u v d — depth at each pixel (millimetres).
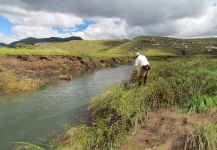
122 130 6289
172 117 6363
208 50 99500
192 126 5441
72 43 159500
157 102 7570
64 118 9984
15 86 16078
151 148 5266
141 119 6734
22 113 10867
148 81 10070
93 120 9016
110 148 5609
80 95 14602
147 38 167500
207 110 6246
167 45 128000
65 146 6324
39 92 15695
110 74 27453
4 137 8148
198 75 9102
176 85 8188
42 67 28141
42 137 8031
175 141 5172
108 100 9102
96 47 150250
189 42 138250
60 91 16094
